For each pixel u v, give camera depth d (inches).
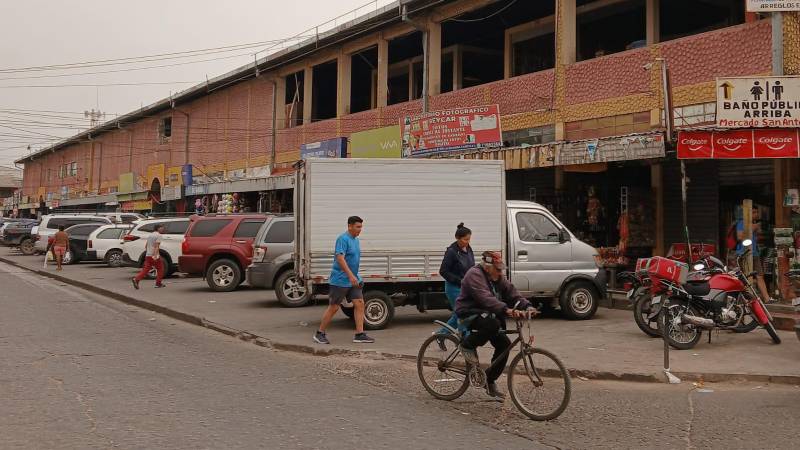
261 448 201.8
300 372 320.5
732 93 433.1
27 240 1327.5
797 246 465.1
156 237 711.1
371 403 261.1
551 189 697.6
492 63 949.8
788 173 492.1
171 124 1475.1
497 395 260.4
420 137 723.4
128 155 1715.1
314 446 204.7
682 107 535.8
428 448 204.8
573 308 473.4
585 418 243.9
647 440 217.9
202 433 215.8
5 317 482.6
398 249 442.0
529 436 220.7
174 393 269.7
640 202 599.5
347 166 438.0
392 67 1007.0
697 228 576.1
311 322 469.7
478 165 456.4
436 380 271.7
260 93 1141.1
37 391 266.1
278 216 586.6
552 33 738.2
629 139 490.3
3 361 323.3
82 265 1052.5
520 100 679.7
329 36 917.2
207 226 681.0
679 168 590.6
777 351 358.0
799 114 428.1
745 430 230.2
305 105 1029.8
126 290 676.7
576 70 625.0
